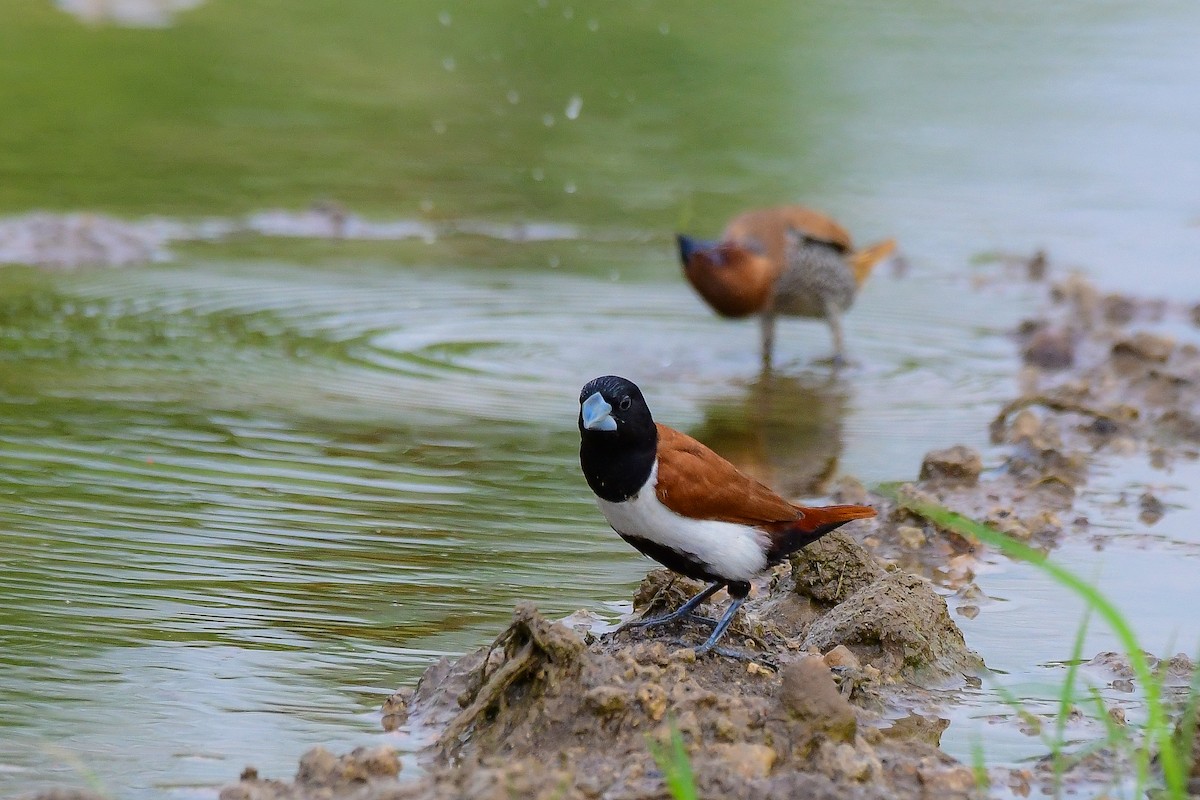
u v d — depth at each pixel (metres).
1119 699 8.34
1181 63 28.91
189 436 12.41
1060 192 22.77
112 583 9.41
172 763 7.26
